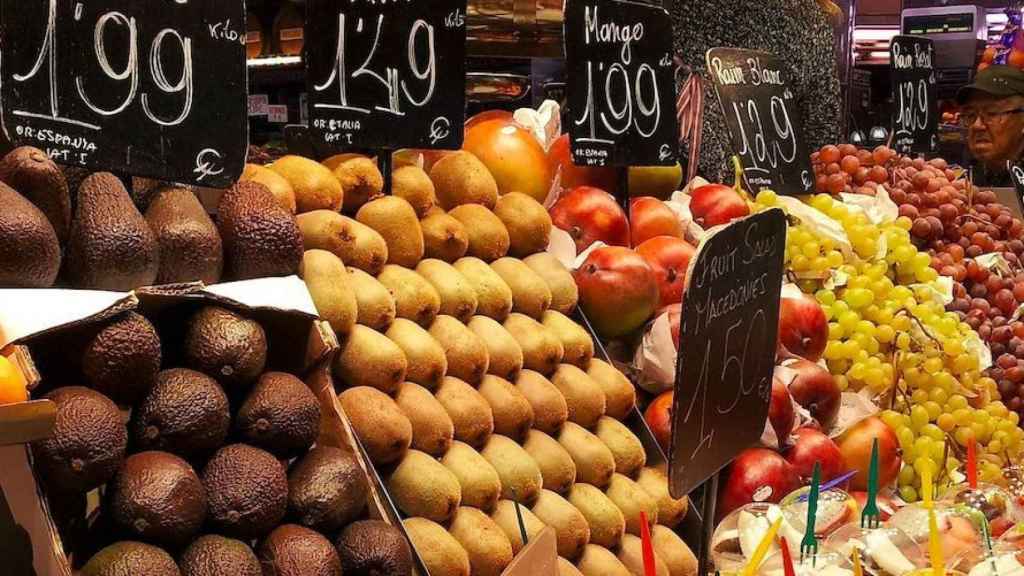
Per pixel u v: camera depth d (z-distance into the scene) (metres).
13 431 1.01
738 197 2.79
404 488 1.71
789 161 3.16
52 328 1.22
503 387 1.93
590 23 2.52
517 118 2.73
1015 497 2.17
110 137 1.55
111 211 1.40
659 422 2.21
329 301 1.70
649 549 1.45
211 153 1.66
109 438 1.20
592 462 2.00
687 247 2.48
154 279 1.43
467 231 2.10
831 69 4.00
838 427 2.51
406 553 1.45
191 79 1.63
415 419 1.76
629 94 2.62
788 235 2.75
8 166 1.36
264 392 1.41
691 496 2.26
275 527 1.36
